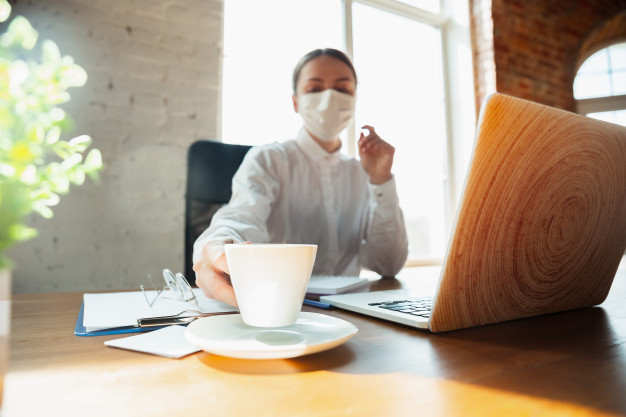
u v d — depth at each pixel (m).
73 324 0.42
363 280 0.72
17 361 0.29
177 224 1.68
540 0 2.70
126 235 1.59
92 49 1.59
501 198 0.34
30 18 1.50
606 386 0.24
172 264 1.66
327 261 1.35
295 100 1.51
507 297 0.40
